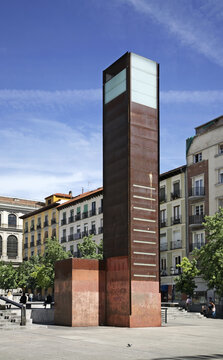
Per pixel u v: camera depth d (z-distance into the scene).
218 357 13.45
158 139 27.80
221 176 48.56
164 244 55.28
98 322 25.92
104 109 29.08
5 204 95.06
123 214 26.19
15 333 20.50
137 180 26.42
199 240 50.59
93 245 55.50
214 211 48.66
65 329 23.00
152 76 28.41
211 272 38.34
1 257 92.44
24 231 90.69
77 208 73.06
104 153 28.50
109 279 26.52
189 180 52.59
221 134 48.94
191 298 48.66
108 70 29.36
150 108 27.86
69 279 25.84
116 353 14.06
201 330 23.64
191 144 53.06
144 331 22.20
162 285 54.34
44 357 13.28
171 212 54.97
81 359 12.84
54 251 58.56
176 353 14.23
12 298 53.06
